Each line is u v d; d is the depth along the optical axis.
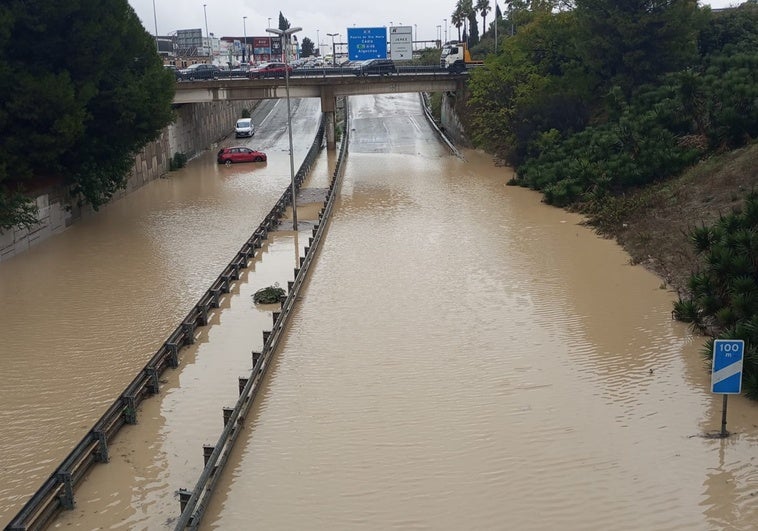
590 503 12.14
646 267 26.19
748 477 12.63
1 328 21.52
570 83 51.97
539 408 15.67
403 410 15.77
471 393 16.50
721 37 55.06
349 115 82.25
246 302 23.88
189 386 17.52
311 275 26.23
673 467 13.10
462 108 65.62
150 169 49.88
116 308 23.14
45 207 32.78
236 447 14.44
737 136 34.94
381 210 38.19
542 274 25.66
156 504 12.67
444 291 23.95
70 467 12.88
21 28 30.98
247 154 57.78
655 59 48.84
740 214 20.67
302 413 15.79
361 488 12.86
